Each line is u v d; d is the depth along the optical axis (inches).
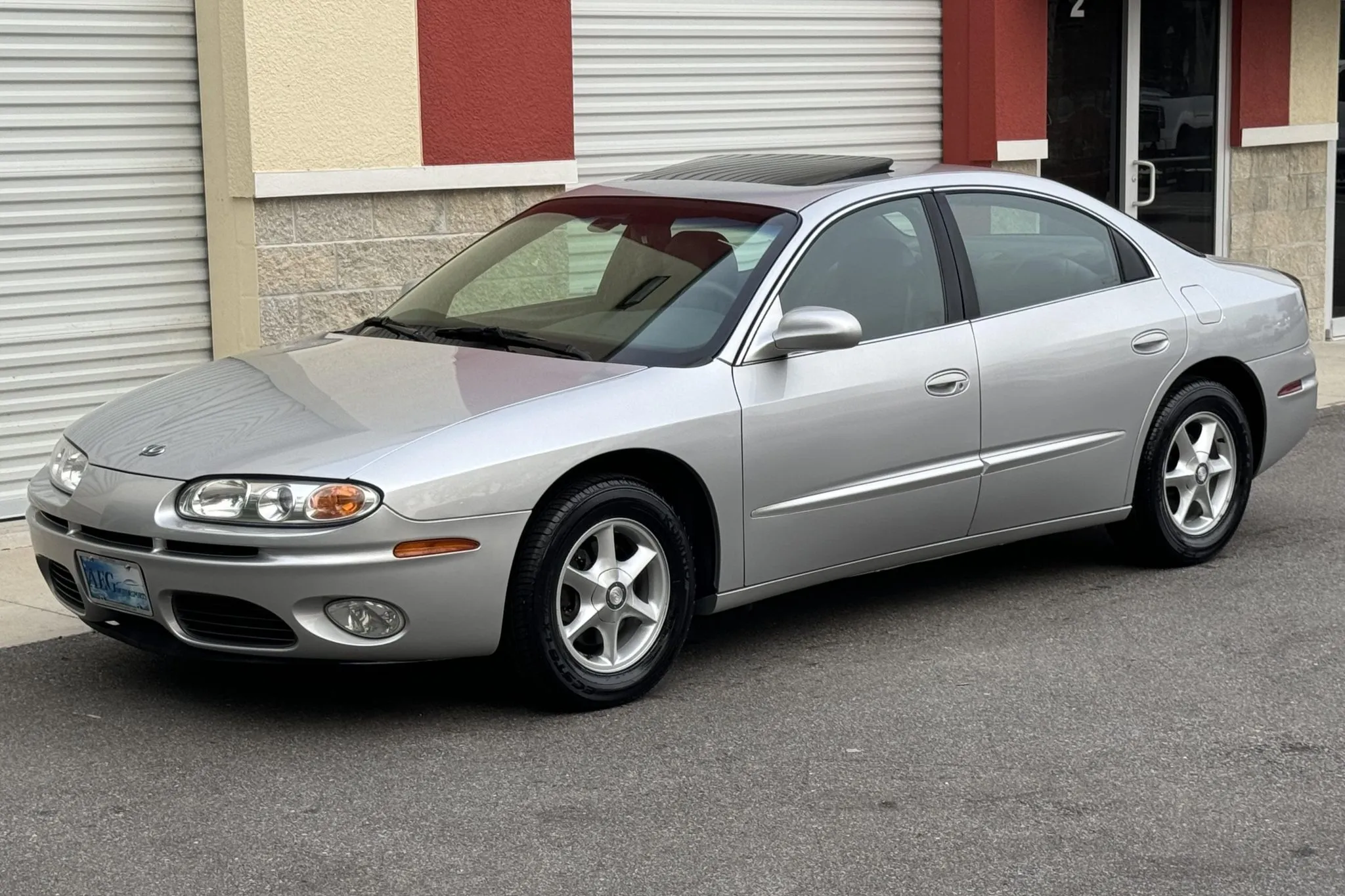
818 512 208.2
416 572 175.2
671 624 196.4
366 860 151.7
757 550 203.8
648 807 164.2
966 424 221.5
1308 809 164.2
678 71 381.4
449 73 330.0
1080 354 234.5
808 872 149.3
